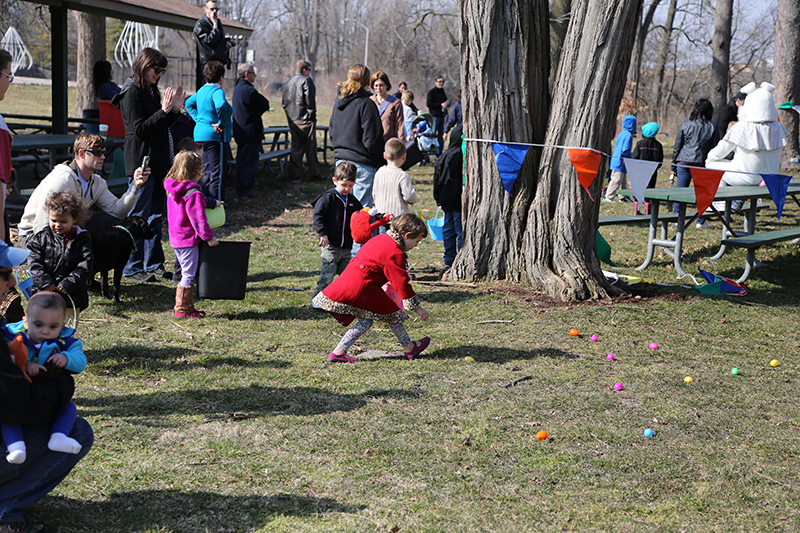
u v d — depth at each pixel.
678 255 8.30
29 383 2.53
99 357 4.98
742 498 3.38
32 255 4.87
